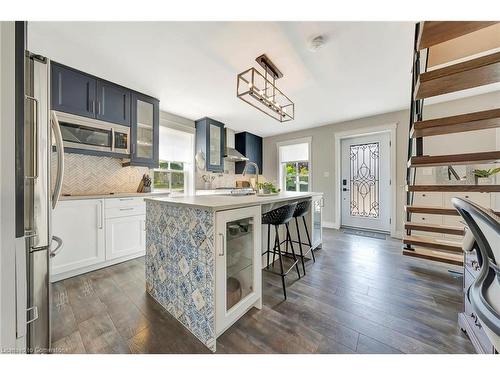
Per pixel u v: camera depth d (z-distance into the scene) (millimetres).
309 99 3221
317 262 2600
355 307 1654
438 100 3242
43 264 1085
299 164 5348
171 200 1621
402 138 3717
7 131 656
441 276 2180
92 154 2535
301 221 2869
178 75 2500
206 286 1288
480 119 1443
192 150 4242
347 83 2686
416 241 2406
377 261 2619
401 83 2697
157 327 1435
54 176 2438
